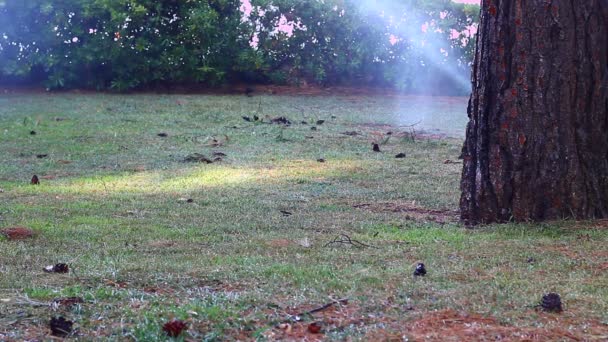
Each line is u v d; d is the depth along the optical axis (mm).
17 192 6957
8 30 13508
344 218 6113
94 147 9242
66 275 4375
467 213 5941
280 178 7688
